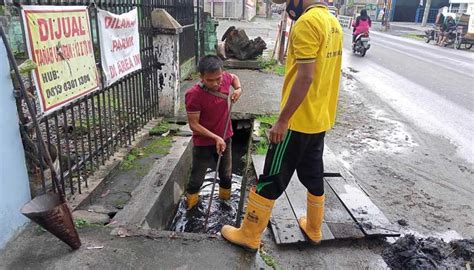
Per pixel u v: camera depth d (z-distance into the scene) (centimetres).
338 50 253
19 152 271
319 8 233
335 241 302
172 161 425
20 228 278
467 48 1906
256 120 591
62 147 417
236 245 278
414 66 1234
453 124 648
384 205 378
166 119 559
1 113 252
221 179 410
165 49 541
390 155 510
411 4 3934
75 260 256
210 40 1020
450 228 342
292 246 296
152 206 332
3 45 247
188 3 846
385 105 753
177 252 269
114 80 406
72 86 321
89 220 303
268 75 967
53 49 291
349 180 401
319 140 265
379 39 2191
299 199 357
